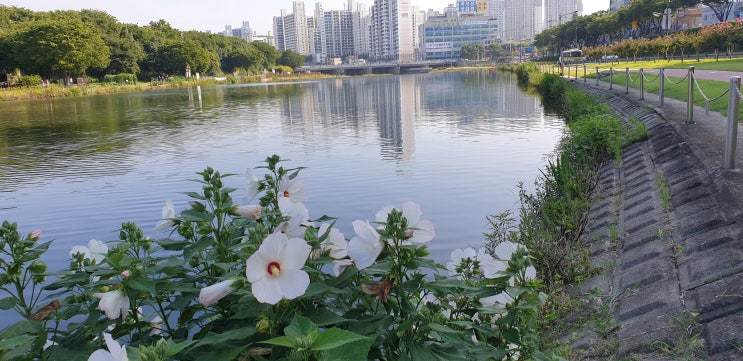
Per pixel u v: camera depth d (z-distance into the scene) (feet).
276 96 156.66
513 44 480.64
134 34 297.53
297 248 4.77
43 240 26.30
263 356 5.52
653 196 20.34
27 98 188.85
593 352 11.21
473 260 7.47
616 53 176.96
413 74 437.58
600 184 27.30
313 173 39.73
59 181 40.09
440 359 5.29
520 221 22.62
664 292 12.52
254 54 369.91
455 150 47.91
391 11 587.68
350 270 5.86
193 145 58.08
